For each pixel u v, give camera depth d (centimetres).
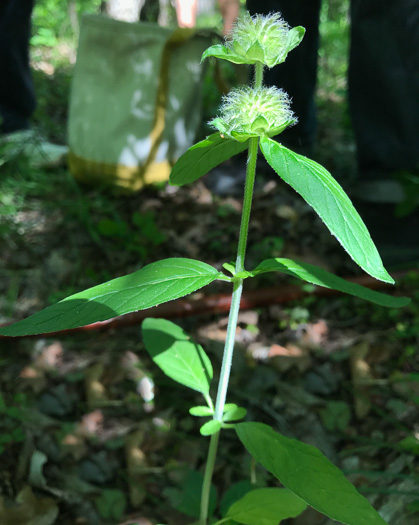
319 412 31
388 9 39
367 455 28
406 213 42
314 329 36
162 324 21
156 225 46
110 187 51
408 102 41
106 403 31
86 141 50
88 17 48
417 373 32
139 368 33
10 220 46
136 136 49
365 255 14
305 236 45
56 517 26
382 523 15
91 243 44
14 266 41
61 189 52
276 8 46
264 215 47
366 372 33
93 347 34
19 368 33
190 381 20
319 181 14
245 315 37
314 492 16
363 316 37
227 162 53
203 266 17
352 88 43
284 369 33
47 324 14
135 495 27
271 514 19
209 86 80
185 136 52
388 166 42
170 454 29
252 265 41
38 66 97
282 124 15
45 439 29
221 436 30
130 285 15
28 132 59
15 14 55
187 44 49
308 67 49
